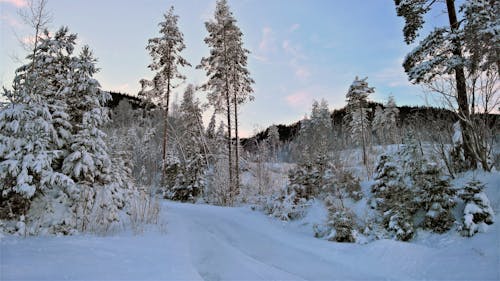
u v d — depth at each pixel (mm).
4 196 7215
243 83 22234
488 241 6000
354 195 10695
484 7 8164
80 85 9344
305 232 10008
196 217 12875
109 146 11062
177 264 5707
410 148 9141
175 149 30297
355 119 33906
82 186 8547
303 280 5898
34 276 3926
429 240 7203
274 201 13180
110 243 6715
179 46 22875
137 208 10938
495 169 8953
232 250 8000
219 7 22125
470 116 8883
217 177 21844
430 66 9297
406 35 11281
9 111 7410
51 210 7895
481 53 7977
